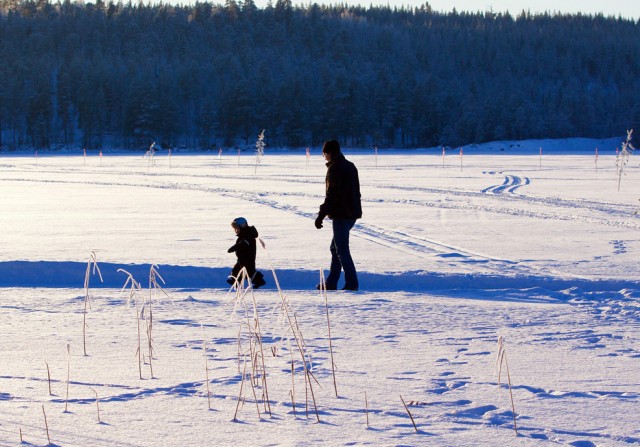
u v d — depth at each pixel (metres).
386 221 28.69
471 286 15.57
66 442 5.89
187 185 50.97
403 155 134.62
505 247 21.39
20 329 10.77
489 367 8.54
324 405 7.02
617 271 16.95
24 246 20.52
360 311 12.41
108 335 10.38
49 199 39.12
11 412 6.73
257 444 5.89
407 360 8.89
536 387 7.65
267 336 10.35
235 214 31.25
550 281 15.47
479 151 174.50
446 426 6.37
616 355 9.21
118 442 5.91
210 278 16.28
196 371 8.30
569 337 10.32
